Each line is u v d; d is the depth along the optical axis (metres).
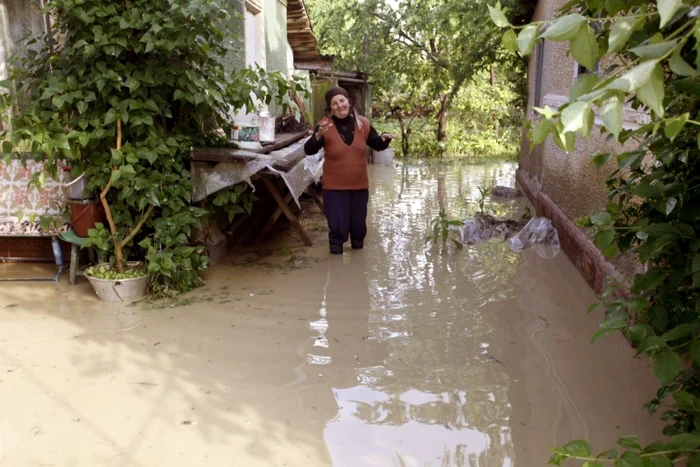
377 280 5.65
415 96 20.86
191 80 4.94
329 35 20.00
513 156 18.75
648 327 2.06
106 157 4.91
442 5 17.31
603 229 2.35
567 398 3.42
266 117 7.13
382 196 10.70
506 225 7.79
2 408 3.31
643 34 1.90
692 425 2.27
